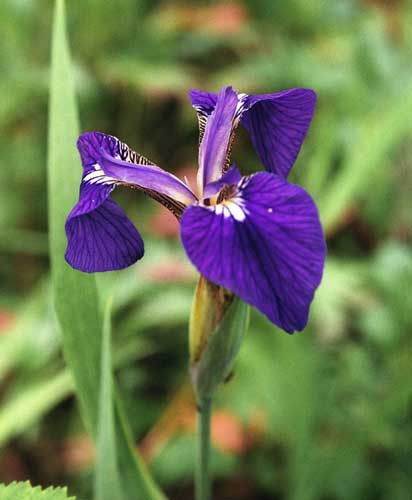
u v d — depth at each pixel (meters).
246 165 0.51
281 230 0.16
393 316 0.34
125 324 0.39
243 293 0.15
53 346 0.36
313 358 0.32
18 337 0.36
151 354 0.42
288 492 0.33
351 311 0.40
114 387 0.23
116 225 0.19
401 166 0.45
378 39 0.48
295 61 0.49
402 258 0.35
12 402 0.31
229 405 0.35
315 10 0.58
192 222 0.17
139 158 0.21
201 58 0.56
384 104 0.46
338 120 0.47
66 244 0.22
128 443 0.23
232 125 0.21
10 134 0.52
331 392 0.32
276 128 0.21
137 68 0.51
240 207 0.17
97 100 0.52
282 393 0.31
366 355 0.34
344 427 0.32
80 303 0.22
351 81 0.47
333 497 0.31
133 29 0.55
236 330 0.20
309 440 0.31
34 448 0.39
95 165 0.20
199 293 0.20
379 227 0.45
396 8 0.62
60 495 0.20
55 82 0.22
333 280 0.38
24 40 0.53
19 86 0.51
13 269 0.48
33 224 0.50
